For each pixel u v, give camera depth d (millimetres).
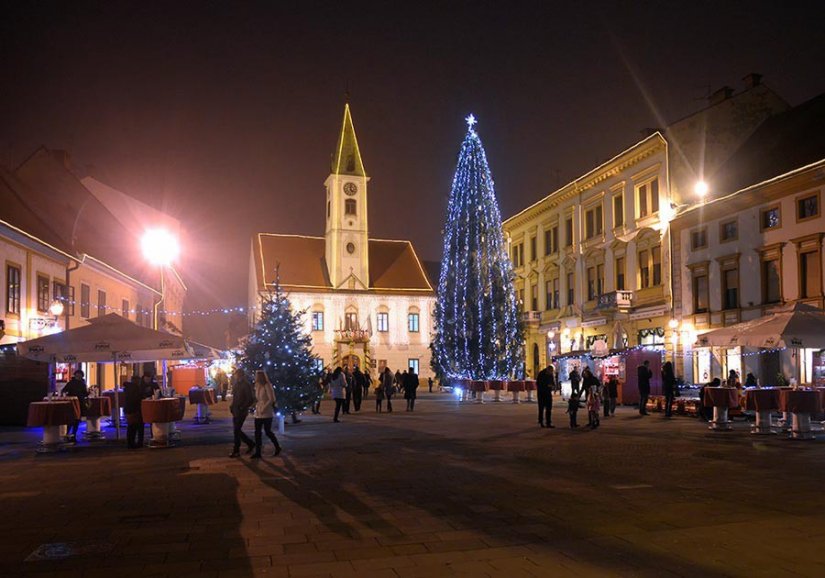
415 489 10773
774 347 17547
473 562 6902
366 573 6570
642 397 25922
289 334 23953
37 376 24609
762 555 7027
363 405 35594
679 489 10578
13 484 11836
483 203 42438
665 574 6469
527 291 55000
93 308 36125
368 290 71438
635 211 41250
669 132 38406
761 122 39312
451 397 45438
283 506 9656
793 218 30578
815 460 13594
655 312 39031
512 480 11492
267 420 14984
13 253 26875
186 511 9406
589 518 8727
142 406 17141
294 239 75250
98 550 7473
